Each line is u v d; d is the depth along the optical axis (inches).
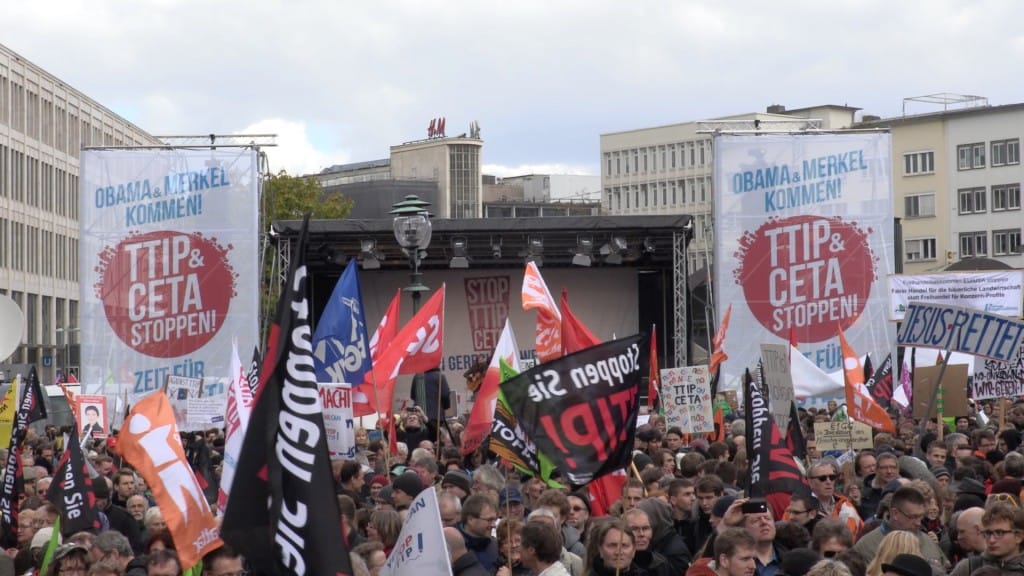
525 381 450.0
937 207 4010.8
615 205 5438.0
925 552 464.4
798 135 1435.8
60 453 1011.9
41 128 3243.1
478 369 1084.5
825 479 556.4
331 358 730.8
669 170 5246.1
